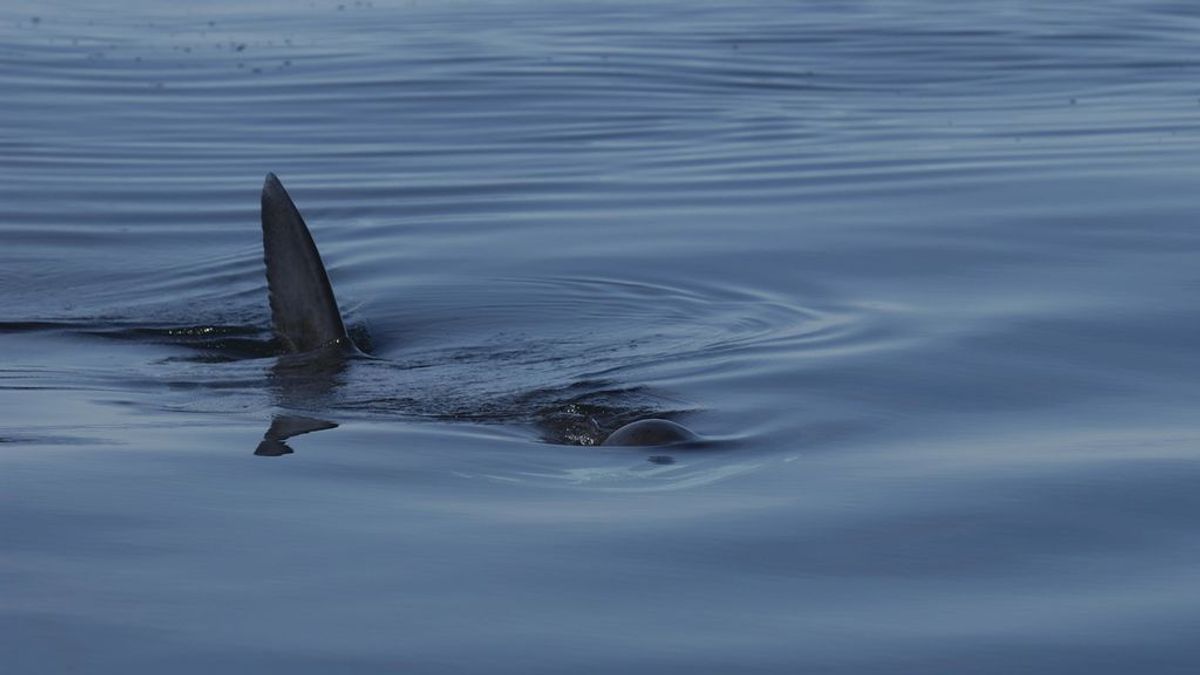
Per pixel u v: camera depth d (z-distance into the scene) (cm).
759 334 1886
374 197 2789
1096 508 1274
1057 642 1030
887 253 2278
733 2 5572
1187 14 5081
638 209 2645
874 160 2994
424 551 1179
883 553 1183
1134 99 3612
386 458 1416
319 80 3972
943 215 2514
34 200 2786
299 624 1047
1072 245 2283
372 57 4294
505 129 3403
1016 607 1086
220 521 1240
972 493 1310
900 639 1036
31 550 1170
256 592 1098
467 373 1738
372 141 3294
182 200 2797
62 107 3631
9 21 5009
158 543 1190
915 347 1791
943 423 1523
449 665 991
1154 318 1886
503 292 2127
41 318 2056
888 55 4312
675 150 3156
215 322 2044
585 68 4103
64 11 5328
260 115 3566
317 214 2672
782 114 3522
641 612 1075
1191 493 1305
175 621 1048
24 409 1595
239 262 2378
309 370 1766
